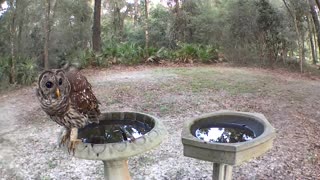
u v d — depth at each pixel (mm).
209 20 14281
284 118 6223
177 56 13750
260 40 12961
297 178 3906
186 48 13773
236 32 13383
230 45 13648
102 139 2727
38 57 13227
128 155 2477
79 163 4559
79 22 15594
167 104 7367
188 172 4191
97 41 14234
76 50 14711
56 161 4652
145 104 7422
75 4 15211
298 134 5355
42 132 5934
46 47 12000
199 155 2580
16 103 8164
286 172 4066
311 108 6887
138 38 16609
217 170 2951
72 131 2445
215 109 6938
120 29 19203
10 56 10641
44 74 2154
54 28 14055
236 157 2430
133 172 4223
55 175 4238
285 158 4445
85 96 2309
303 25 12078
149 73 11391
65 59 13594
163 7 16219
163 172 4211
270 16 12453
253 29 12945
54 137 5609
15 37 11016
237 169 4176
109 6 19766
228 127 3070
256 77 10281
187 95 8070
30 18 12250
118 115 3047
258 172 4090
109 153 2434
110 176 2895
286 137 5230
